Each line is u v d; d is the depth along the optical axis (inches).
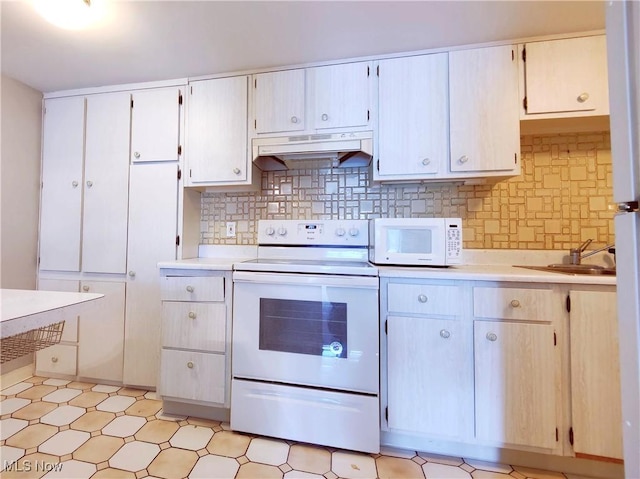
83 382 78.3
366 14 53.4
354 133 66.3
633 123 21.9
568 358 49.1
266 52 64.7
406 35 59.1
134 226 76.6
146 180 76.5
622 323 23.7
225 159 72.7
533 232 69.2
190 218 79.2
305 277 56.9
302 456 53.5
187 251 77.8
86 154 79.4
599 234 66.4
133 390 75.0
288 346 57.8
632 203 22.3
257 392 58.4
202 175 73.9
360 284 54.6
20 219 77.9
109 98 78.4
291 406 56.6
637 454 22.2
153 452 53.4
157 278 75.1
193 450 54.2
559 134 68.4
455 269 58.4
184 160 75.1
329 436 54.8
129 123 77.2
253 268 61.1
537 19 54.6
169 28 57.1
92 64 69.3
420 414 53.3
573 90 58.1
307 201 80.4
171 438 57.4
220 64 69.3
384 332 55.2
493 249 70.1
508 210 70.5
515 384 50.1
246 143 71.7
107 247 77.4
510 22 55.4
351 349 55.0
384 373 54.9
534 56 59.4
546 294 49.7
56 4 50.6
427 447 55.0
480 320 51.7
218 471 49.3
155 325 74.6
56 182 80.5
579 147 67.7
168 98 75.6
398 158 64.5
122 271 76.5
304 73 68.7
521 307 50.3
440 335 52.9
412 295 54.2
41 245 80.6
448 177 63.2
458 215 72.9
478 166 61.1
